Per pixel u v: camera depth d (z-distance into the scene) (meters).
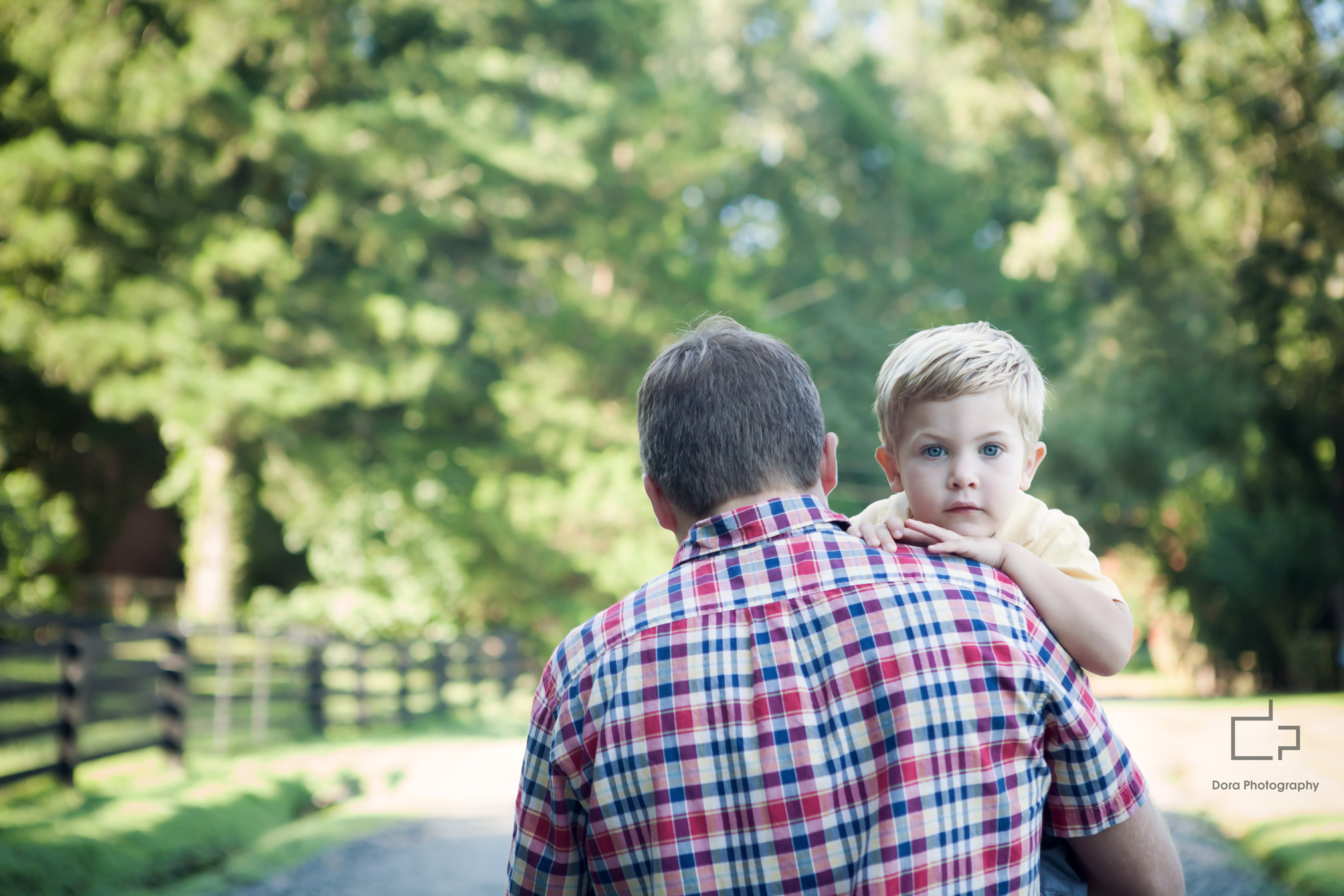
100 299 15.84
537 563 19.23
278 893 5.49
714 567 1.49
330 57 18.31
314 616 16.84
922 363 1.70
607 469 19.31
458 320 19.83
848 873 1.35
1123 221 20.05
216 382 15.87
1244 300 17.41
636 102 21.80
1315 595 17.17
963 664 1.40
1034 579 1.54
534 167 19.31
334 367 17.42
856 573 1.46
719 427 1.55
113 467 20.80
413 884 5.71
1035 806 1.41
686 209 23.28
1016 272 21.30
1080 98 22.08
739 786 1.38
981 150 30.14
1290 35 17.00
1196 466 18.39
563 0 22.06
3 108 15.64
